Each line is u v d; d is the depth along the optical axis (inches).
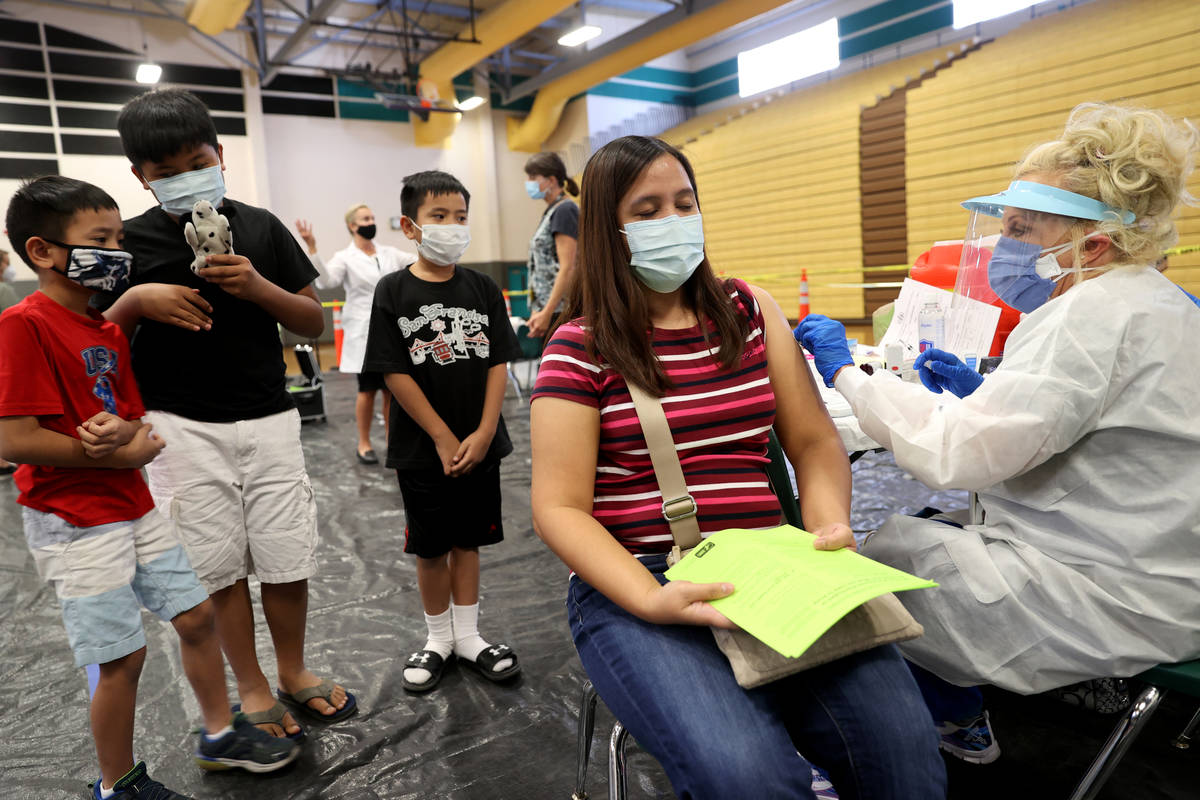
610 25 493.4
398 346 74.3
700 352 44.3
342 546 122.0
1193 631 42.3
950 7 390.9
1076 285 44.9
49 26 396.2
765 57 489.7
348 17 453.7
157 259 62.8
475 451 74.3
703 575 37.6
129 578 56.1
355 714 72.8
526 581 104.4
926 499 127.5
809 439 47.3
